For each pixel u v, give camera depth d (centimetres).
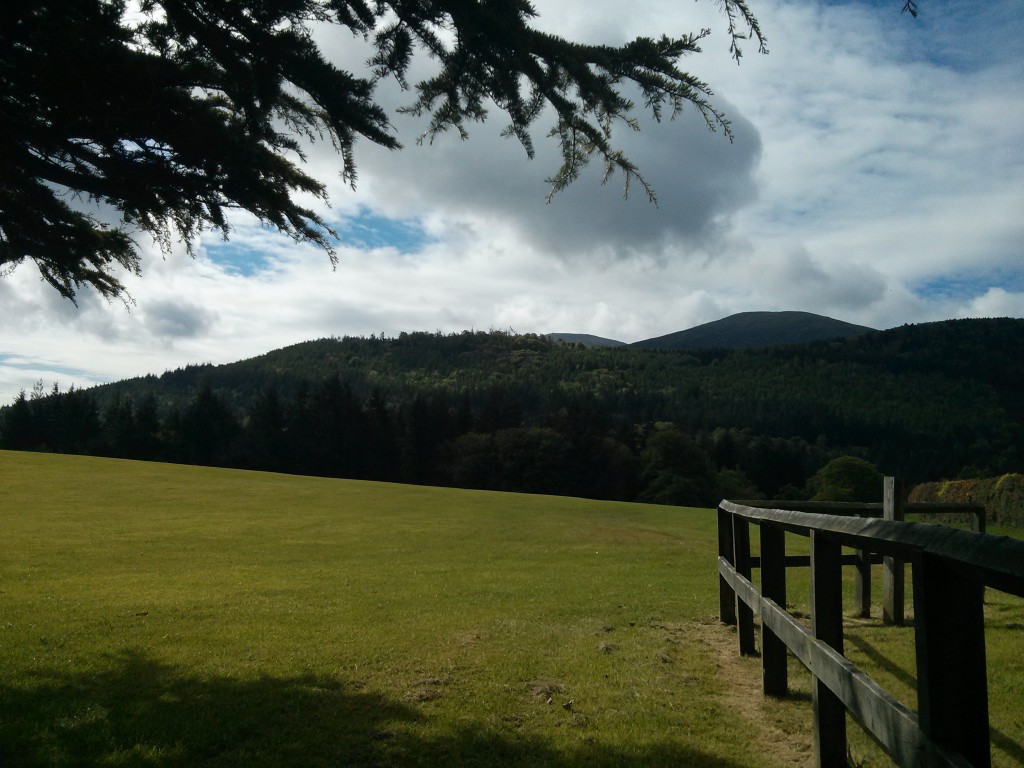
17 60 356
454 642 730
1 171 401
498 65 405
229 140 394
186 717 498
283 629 802
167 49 394
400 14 395
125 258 502
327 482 4181
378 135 403
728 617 806
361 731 471
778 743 437
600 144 429
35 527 1980
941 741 208
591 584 1170
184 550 1627
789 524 408
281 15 374
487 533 2112
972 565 179
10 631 780
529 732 464
